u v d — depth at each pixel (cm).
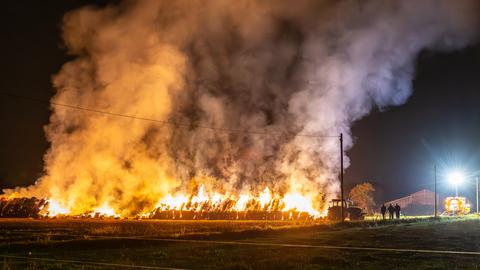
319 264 2242
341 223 4916
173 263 2236
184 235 3412
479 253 2614
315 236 3731
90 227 4381
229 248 2853
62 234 3469
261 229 3928
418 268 2134
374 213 9462
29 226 4472
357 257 2472
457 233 4056
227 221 6022
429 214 10106
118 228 4028
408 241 3350
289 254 2588
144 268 2055
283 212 6819
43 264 2142
